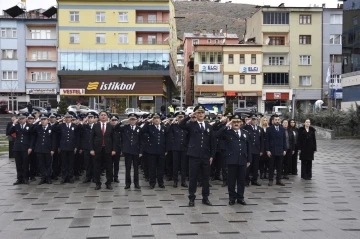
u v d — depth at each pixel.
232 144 10.51
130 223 8.62
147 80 54.97
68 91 54.56
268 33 59.53
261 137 13.63
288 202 10.75
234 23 159.00
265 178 15.13
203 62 58.91
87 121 14.58
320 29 59.28
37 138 14.03
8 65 57.84
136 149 12.90
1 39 57.66
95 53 54.44
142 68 54.50
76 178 15.23
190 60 64.75
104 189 12.83
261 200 11.04
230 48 58.81
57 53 55.84
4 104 53.06
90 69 54.38
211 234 7.78
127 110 47.16
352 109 36.38
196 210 9.81
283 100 59.34
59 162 14.99
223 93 58.75
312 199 11.16
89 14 54.34
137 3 54.56
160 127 13.20
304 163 14.93
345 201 10.88
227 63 58.75
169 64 55.06
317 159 21.42
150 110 55.66
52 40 58.12
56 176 15.01
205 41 74.69
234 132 10.59
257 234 7.77
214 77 58.81
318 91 59.16
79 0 54.16
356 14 41.62
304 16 59.47
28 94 58.16
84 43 54.41
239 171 10.48
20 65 57.84
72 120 14.43
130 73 54.44
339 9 59.19
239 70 58.72
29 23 57.94
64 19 54.31
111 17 54.44
